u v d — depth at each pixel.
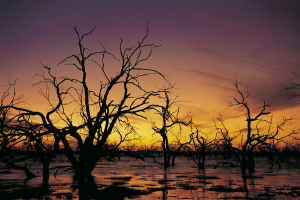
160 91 24.33
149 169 46.88
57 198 18.28
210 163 66.44
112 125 25.36
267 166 56.09
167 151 50.16
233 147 41.78
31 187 23.14
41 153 26.53
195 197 18.98
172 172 40.97
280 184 26.22
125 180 29.62
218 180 29.91
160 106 24.31
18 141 23.08
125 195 19.66
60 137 23.62
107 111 26.16
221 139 43.31
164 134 46.00
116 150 26.73
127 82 23.97
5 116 23.47
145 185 25.34
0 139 22.23
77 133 25.27
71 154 25.62
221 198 18.61
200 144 46.34
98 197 18.77
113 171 42.59
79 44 23.92
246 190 22.23
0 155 24.42
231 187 24.05
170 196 19.38
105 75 24.42
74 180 28.53
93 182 27.53
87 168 25.41
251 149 40.38
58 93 25.59
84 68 24.83
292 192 21.14
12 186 23.70
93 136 23.72
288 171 43.12
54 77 25.36
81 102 26.53
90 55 24.31
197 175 35.97
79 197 18.72
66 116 26.72
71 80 25.50
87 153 23.88
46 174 26.94
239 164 62.00
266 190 22.30
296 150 63.94
